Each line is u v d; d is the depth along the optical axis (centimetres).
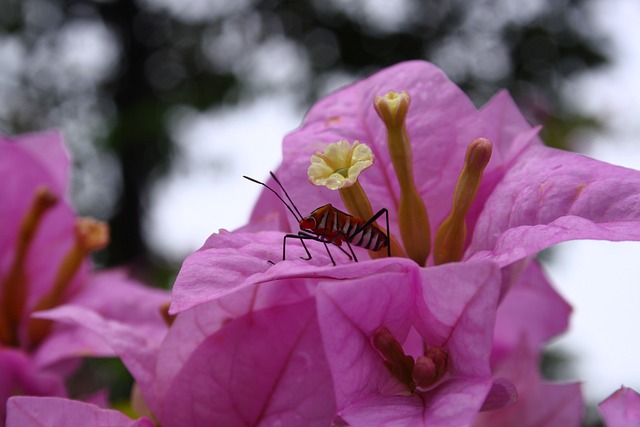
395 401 17
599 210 17
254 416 19
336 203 19
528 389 21
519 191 18
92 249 25
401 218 19
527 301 24
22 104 73
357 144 19
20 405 18
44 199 24
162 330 24
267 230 19
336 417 17
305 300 19
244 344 19
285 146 20
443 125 20
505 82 71
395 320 17
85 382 36
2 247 25
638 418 17
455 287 17
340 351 17
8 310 24
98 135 66
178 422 19
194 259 17
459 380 17
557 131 60
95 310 24
